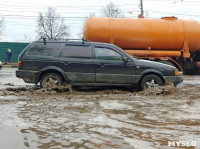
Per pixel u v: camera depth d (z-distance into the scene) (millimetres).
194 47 11609
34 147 2254
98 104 4375
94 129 2816
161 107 4148
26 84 8055
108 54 6430
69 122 3094
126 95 5625
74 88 6582
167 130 2832
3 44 26688
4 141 2398
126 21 11008
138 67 6383
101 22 10758
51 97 5188
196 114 3635
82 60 6332
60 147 2256
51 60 6312
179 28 11258
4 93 5590
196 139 2539
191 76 13391
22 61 6324
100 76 6305
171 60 11641
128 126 2969
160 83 6469
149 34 10953
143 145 2342
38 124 2982
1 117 3291
